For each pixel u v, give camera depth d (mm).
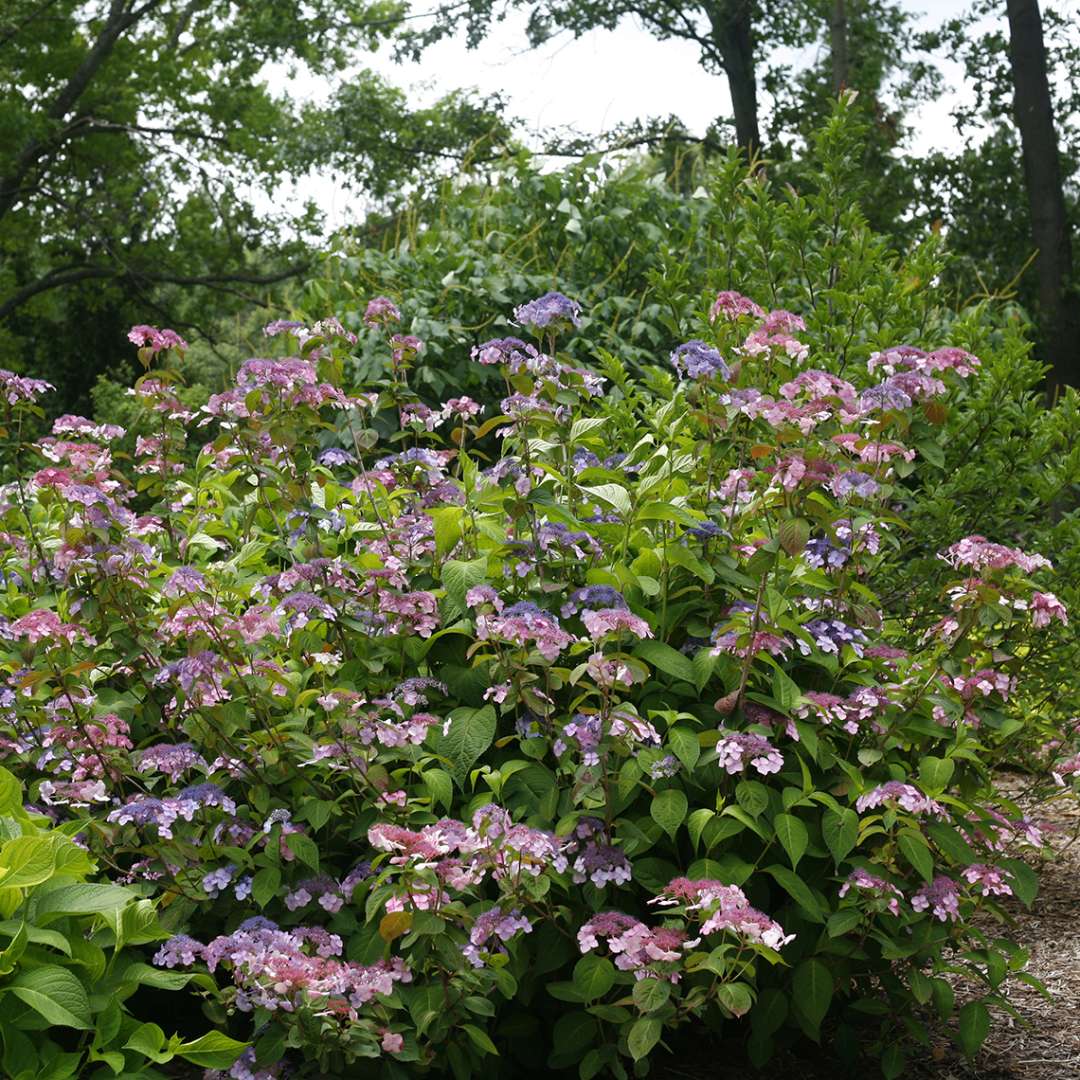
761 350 4047
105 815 3473
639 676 3113
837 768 3553
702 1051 3633
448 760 3355
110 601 3555
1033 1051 3754
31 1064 2314
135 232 21188
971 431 5500
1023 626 3689
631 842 3201
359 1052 2773
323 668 3406
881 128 16312
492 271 7656
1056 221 14328
